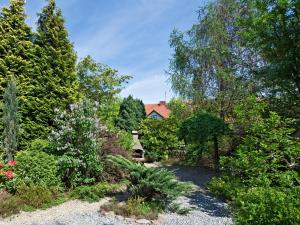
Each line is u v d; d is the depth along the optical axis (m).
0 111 12.09
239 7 16.27
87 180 9.91
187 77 17.11
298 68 10.46
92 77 19.44
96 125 10.84
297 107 11.09
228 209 8.43
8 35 12.88
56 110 11.20
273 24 10.80
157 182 8.43
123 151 11.79
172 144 21.16
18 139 11.33
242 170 8.28
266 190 4.24
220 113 16.53
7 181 8.72
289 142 7.53
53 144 10.45
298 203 3.76
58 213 7.82
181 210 8.17
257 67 14.30
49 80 13.28
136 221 7.23
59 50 13.83
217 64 16.52
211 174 14.63
